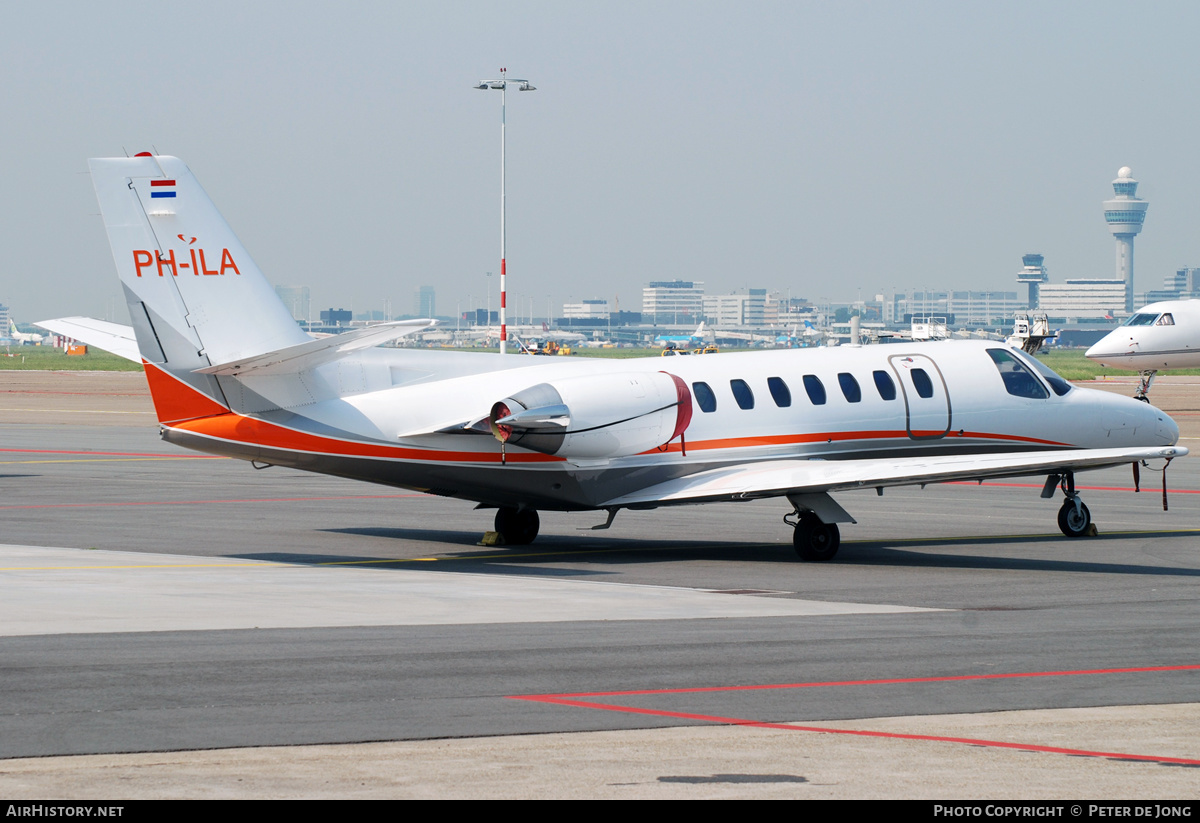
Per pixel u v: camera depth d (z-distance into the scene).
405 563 56.66
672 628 39.75
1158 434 72.12
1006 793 23.05
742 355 65.00
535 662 34.25
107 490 87.12
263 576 51.34
